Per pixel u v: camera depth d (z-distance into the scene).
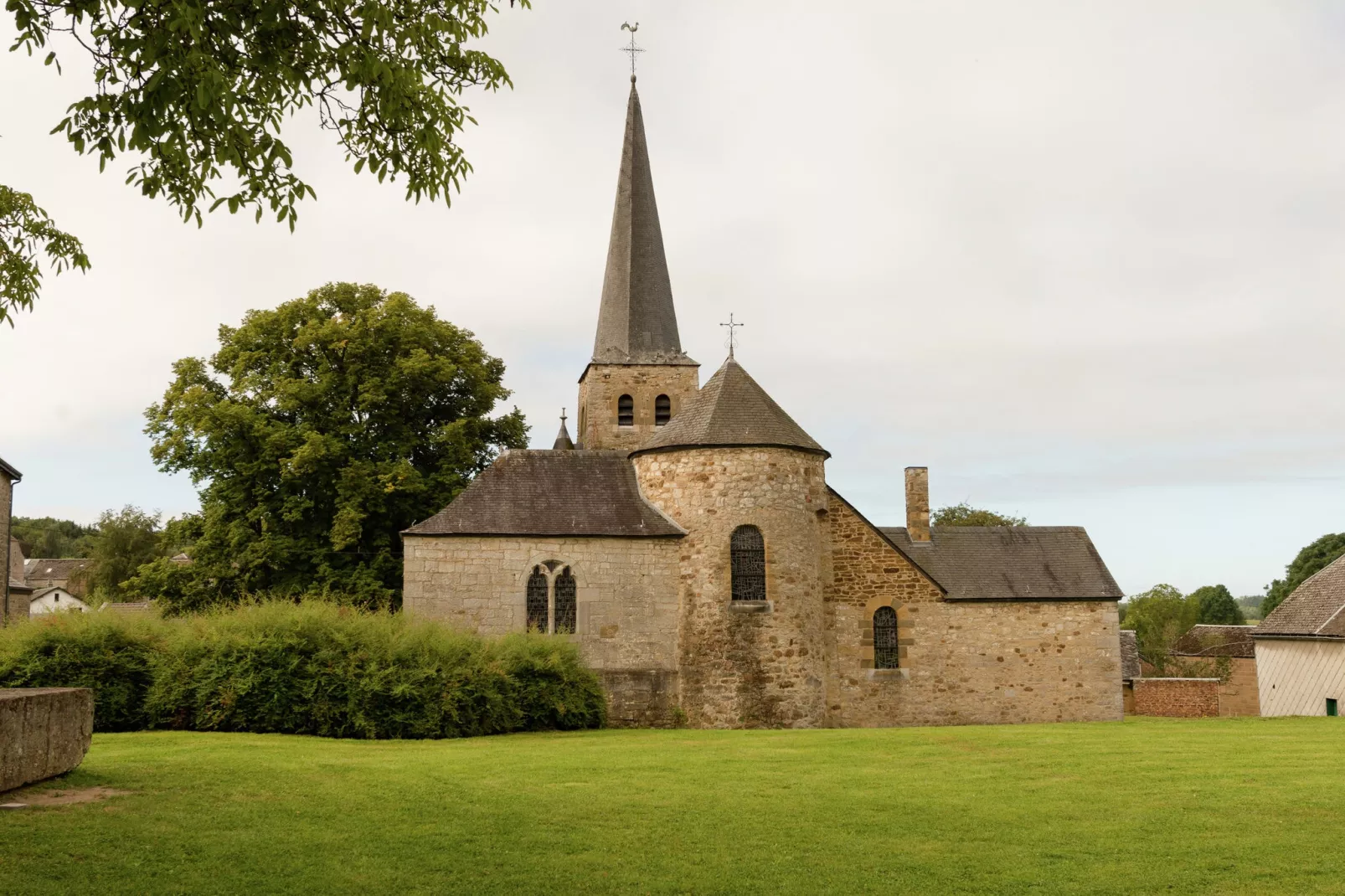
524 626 25.53
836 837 10.09
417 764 14.46
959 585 30.02
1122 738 18.33
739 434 26.58
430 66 10.80
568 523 26.27
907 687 28.89
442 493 32.62
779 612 25.88
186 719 19.53
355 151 10.95
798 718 25.58
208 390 33.31
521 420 37.28
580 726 22.47
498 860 9.11
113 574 65.12
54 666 18.94
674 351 43.03
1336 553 67.44
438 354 34.16
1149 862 9.16
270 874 8.49
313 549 31.53
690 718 25.28
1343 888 8.36
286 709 19.38
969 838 10.05
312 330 32.28
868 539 29.31
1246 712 43.97
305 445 29.94
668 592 26.19
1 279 12.73
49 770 11.45
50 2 9.09
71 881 8.03
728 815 11.02
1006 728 21.66
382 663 19.84
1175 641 58.69
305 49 9.55
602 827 10.39
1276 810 11.19
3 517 36.66
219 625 20.42
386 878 8.51
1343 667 32.16
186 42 9.05
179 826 9.79
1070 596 30.06
